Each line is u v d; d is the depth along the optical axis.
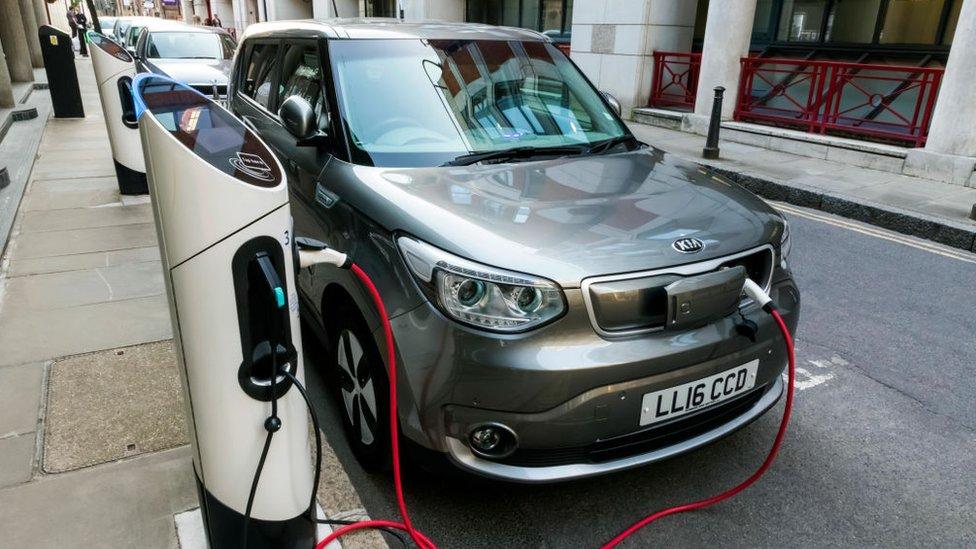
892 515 2.70
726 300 2.44
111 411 2.96
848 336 4.24
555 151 3.33
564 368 2.17
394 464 2.25
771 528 2.60
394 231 2.46
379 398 2.52
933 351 4.06
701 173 3.30
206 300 1.65
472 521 2.56
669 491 2.79
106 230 5.44
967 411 3.44
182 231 1.60
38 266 4.66
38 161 7.82
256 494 1.86
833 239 6.34
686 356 2.34
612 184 2.92
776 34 12.38
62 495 2.44
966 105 7.81
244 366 1.72
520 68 3.76
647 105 12.46
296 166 3.38
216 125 1.82
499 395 2.19
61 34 10.52
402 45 3.58
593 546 2.48
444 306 2.24
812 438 3.18
